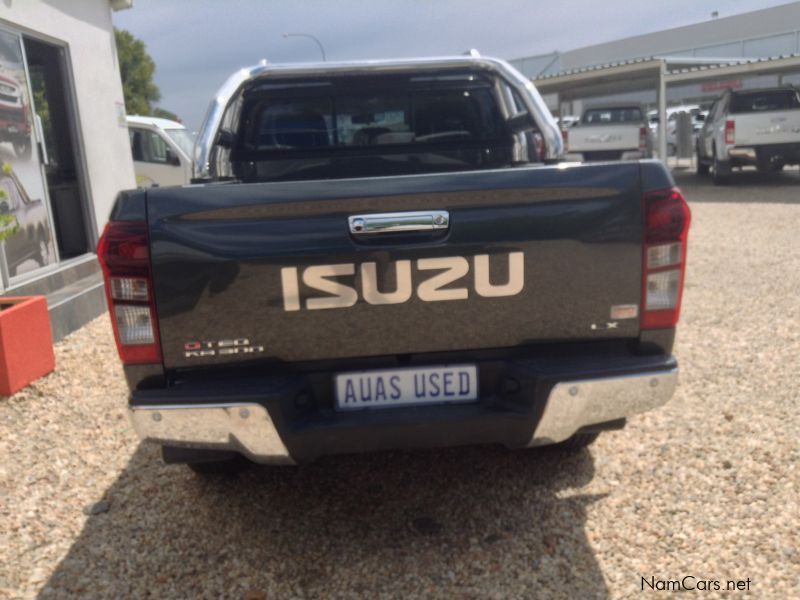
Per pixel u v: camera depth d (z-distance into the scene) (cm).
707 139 1792
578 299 253
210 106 370
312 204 241
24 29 648
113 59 838
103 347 552
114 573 271
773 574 253
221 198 239
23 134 630
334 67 385
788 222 1069
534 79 2027
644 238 252
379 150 463
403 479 335
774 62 1644
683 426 373
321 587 258
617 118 1811
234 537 292
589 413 254
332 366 253
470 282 249
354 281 246
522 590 251
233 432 245
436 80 443
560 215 248
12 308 454
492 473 335
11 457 372
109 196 809
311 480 337
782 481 313
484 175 245
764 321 561
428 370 254
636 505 302
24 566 277
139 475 350
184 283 241
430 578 260
